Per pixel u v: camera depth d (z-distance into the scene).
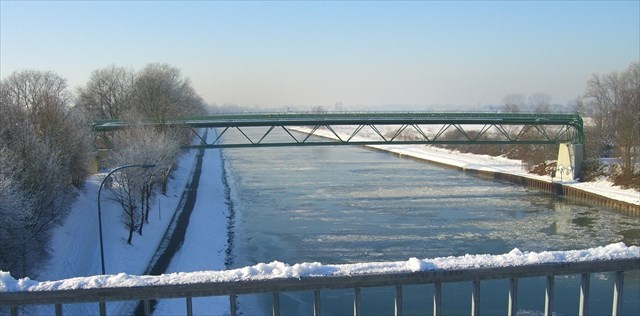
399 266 6.88
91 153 51.50
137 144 42.97
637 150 61.03
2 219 23.30
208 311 25.84
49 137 37.22
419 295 28.55
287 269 6.72
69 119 42.97
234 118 60.97
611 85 87.50
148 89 83.69
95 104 90.88
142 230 41.09
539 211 52.44
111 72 94.06
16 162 29.09
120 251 35.22
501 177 75.69
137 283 6.57
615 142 67.38
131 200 39.38
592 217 49.56
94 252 33.44
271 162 97.88
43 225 28.95
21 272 24.41
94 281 6.61
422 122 60.25
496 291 28.69
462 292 28.77
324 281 6.69
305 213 51.62
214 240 42.06
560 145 67.50
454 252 37.47
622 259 7.20
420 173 81.94
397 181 73.19
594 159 65.31
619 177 59.22
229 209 54.69
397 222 47.31
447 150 109.88
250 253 38.16
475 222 47.25
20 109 38.62
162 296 6.57
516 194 62.97
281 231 44.59
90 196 43.06
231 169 87.06
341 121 59.28
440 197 60.31
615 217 49.56
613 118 70.12
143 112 69.50
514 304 7.13
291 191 64.56
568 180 64.88
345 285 6.72
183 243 40.62
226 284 6.58
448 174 80.88
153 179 43.66
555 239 41.03
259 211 52.88
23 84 69.00
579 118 65.06
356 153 117.19
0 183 24.03
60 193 34.19
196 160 94.12
